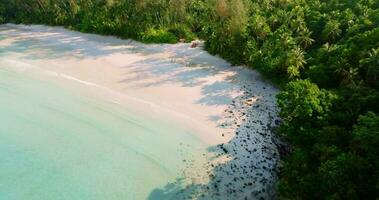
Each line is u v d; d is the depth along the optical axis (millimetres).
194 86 54719
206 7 77625
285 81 52594
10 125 47000
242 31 62844
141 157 40938
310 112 37719
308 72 49156
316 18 60469
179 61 63531
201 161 39844
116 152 41844
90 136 44594
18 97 53312
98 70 60750
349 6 62531
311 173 32406
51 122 47469
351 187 28719
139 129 45469
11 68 62281
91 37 76688
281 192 32688
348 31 53844
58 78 58500
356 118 38031
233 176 37531
